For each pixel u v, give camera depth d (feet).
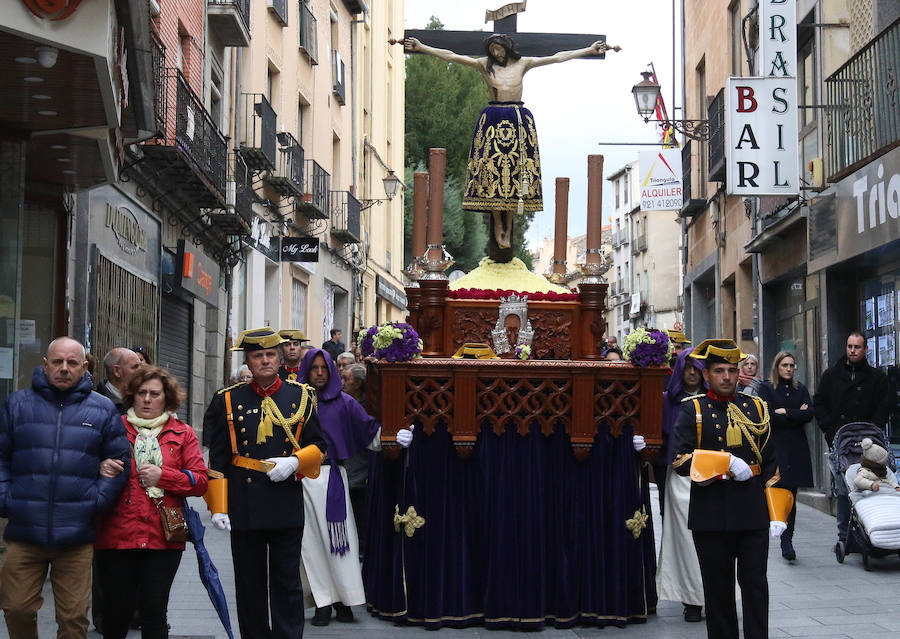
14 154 34.60
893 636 25.94
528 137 28.99
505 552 26.76
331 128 107.04
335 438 27.61
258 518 22.62
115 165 40.22
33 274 42.39
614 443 27.58
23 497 19.93
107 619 21.31
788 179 51.19
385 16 139.95
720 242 77.87
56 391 20.48
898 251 44.52
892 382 45.78
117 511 20.80
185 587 32.07
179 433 21.50
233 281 76.89
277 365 23.38
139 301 55.36
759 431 22.81
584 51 29.43
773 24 51.16
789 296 61.16
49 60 27.91
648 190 84.38
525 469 27.02
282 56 87.51
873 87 44.21
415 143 169.99
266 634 23.43
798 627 27.02
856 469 36.04
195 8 65.21
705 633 26.45
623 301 250.78
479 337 28.27
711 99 73.82
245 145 76.69
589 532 27.22
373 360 28.25
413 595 27.14
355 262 121.08
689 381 29.63
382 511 28.14
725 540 22.77
